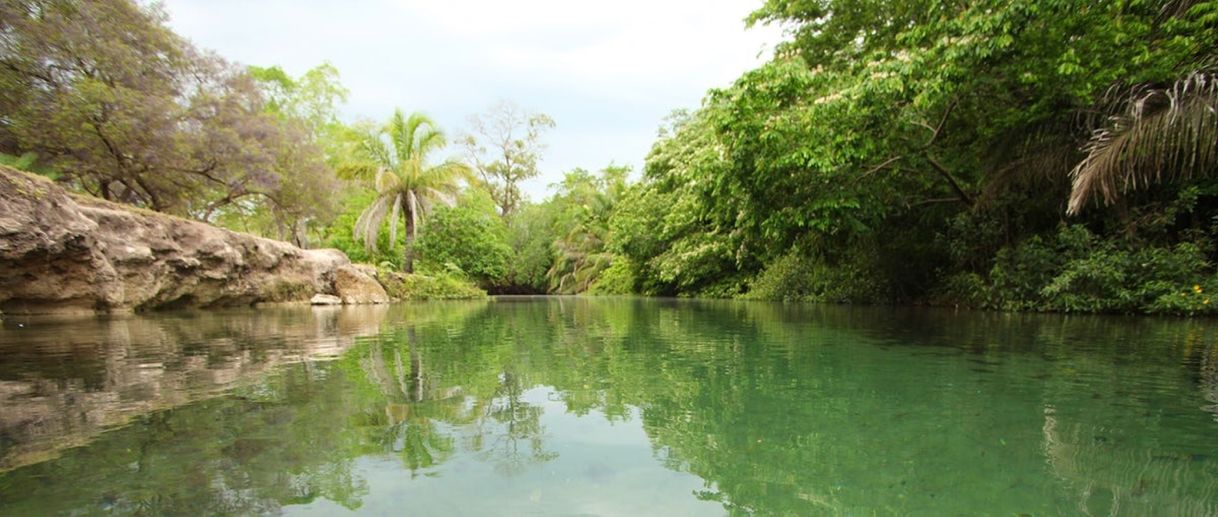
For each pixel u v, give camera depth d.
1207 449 1.75
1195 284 6.74
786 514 1.25
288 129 16.33
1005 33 6.36
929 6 7.87
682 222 18.95
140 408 2.22
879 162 8.39
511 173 38.94
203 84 13.66
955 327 5.82
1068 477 1.51
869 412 2.22
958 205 10.18
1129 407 2.28
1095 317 7.01
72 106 9.92
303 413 2.16
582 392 2.61
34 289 6.85
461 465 1.60
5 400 2.34
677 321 7.28
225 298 10.51
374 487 1.42
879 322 6.61
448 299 18.34
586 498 1.36
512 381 2.88
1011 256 8.62
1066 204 8.08
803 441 1.85
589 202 33.06
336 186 17.62
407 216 22.41
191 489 1.40
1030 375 3.00
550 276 35.16
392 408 2.26
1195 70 6.14
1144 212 7.59
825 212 8.05
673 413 2.22
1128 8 6.78
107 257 7.79
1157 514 1.27
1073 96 7.24
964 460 1.66
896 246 10.80
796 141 7.49
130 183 12.17
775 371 3.19
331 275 14.56
